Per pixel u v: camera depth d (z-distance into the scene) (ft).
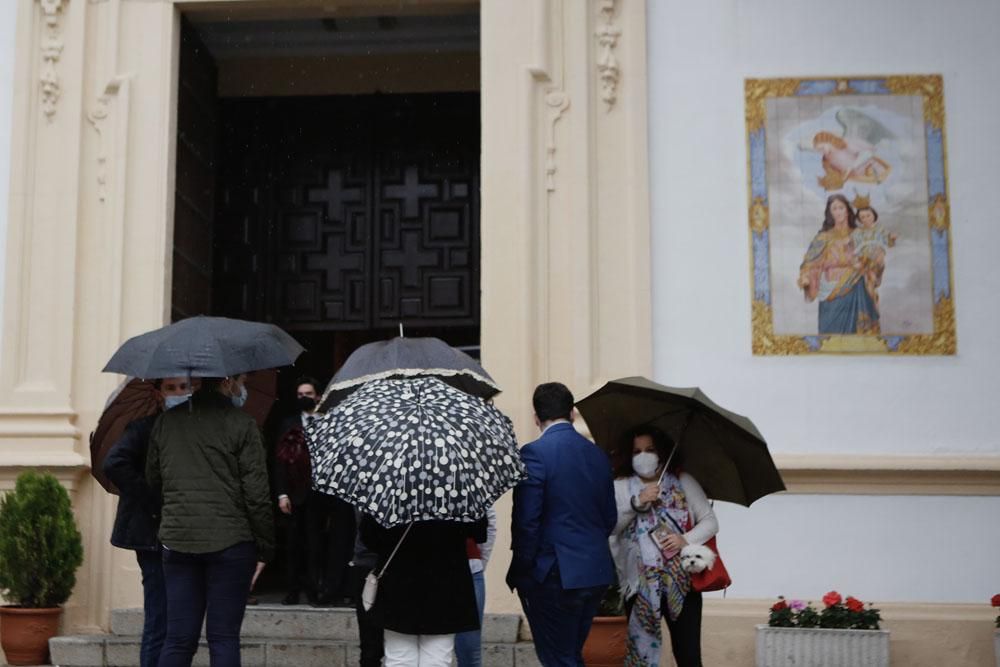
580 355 30.58
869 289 30.71
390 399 17.62
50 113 32.60
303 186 40.60
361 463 16.69
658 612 20.84
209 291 37.17
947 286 30.63
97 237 32.35
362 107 41.04
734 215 31.19
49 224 32.24
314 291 39.93
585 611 19.76
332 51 40.88
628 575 21.21
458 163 40.34
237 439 20.06
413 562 17.71
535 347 30.89
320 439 17.47
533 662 28.02
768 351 30.66
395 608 17.54
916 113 31.24
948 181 30.94
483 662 28.12
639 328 30.68
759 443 20.31
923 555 29.66
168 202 32.58
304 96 41.29
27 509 29.40
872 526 29.81
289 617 29.63
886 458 29.84
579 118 31.50
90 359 31.89
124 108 32.48
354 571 22.30
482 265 31.30
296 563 32.58
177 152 33.73
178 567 19.93
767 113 31.45
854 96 31.37
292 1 33.37
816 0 31.71
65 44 32.86
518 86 31.73
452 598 17.72
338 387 20.63
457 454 16.81
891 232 30.86
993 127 31.04
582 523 19.33
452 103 40.88
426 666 17.79
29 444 31.17
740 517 30.07
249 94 41.29
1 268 32.07
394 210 40.24
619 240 31.19
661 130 31.63
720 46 31.78
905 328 30.55
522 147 31.50
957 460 29.66
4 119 32.58
